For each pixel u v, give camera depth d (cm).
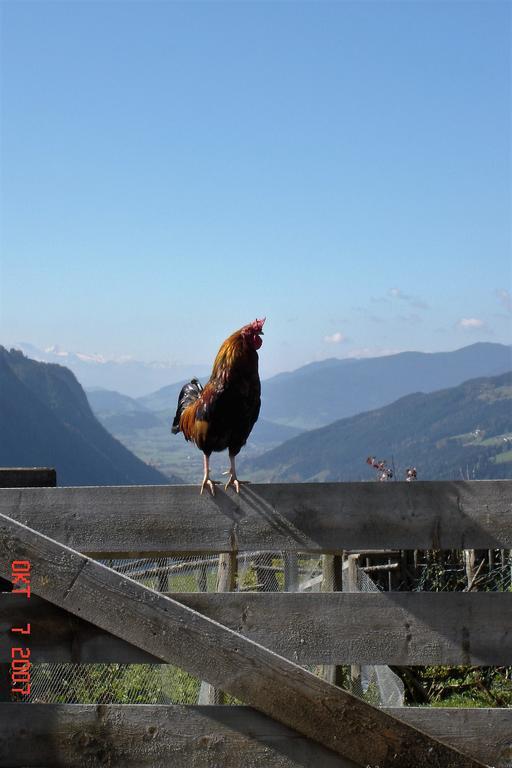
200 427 433
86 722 368
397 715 373
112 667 507
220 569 562
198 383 482
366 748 358
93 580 364
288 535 376
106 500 378
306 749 362
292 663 360
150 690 509
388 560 729
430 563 714
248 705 364
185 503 377
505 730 371
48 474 392
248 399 427
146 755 366
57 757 367
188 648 361
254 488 377
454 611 373
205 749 364
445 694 577
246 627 375
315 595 375
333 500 376
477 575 667
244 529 376
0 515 367
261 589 627
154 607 362
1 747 368
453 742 371
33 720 368
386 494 375
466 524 374
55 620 371
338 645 374
